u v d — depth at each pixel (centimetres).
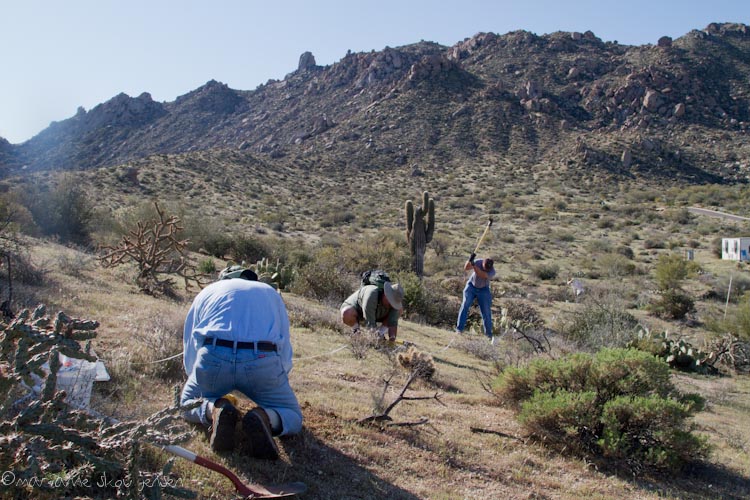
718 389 1334
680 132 10812
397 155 10069
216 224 3009
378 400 634
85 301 917
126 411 484
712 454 714
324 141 10931
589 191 8400
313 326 1105
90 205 2652
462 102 11594
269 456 439
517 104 11444
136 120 17625
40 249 1474
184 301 1227
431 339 1278
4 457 300
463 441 590
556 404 630
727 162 9788
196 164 7656
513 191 8262
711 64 12700
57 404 323
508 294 2959
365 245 3039
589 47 14588
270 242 3300
